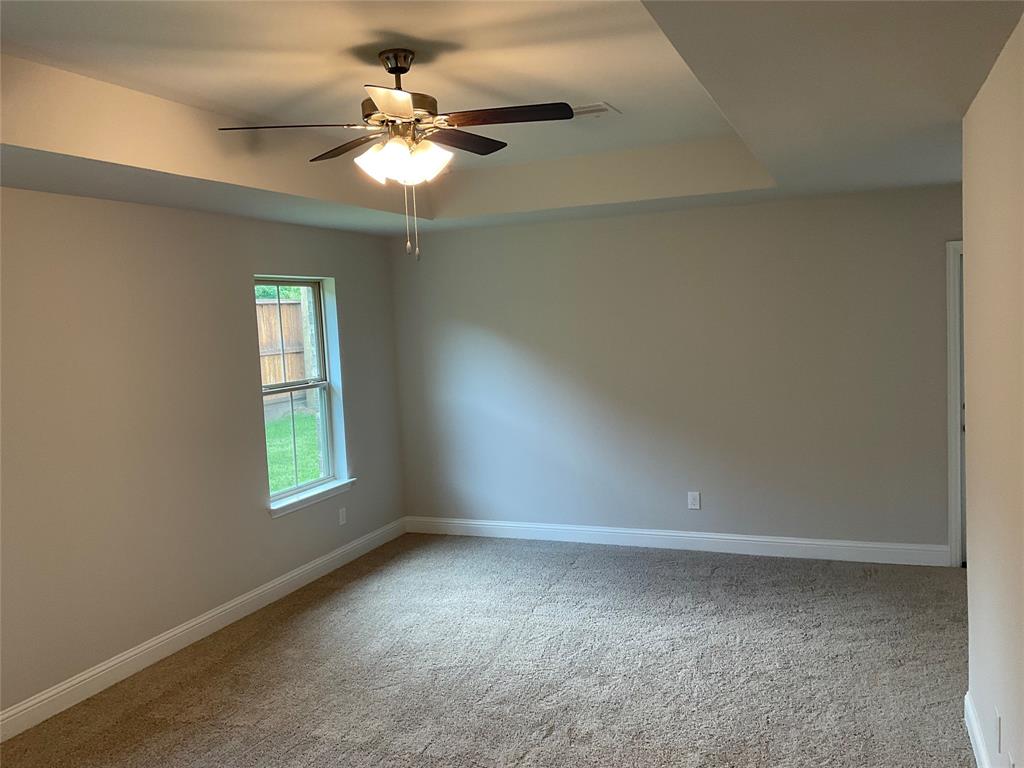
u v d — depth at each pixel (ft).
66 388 11.78
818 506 17.29
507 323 19.49
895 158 12.26
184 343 13.91
